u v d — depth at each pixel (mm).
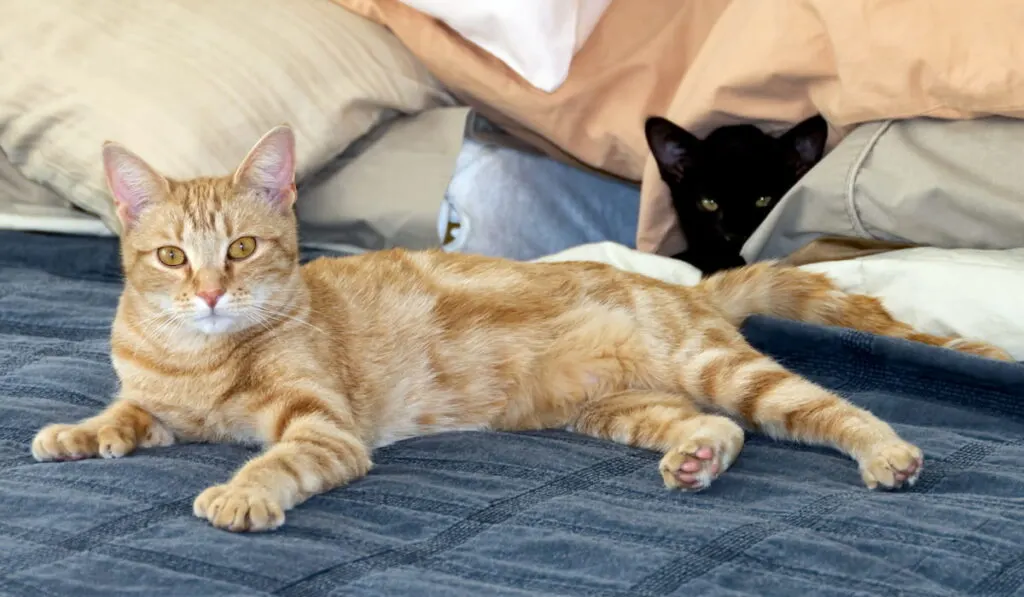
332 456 1147
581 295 1304
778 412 1220
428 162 1582
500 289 1304
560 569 1034
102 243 1540
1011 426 1223
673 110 1588
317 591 1019
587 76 1614
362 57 1605
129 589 1013
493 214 1610
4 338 1350
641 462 1185
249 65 1547
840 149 1445
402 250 1350
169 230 1220
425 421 1278
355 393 1247
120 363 1235
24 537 1064
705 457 1133
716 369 1257
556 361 1285
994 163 1370
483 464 1174
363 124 1599
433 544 1065
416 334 1279
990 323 1302
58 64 1530
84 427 1185
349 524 1091
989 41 1365
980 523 1071
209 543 1054
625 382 1286
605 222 1700
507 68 1621
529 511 1090
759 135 1594
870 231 1432
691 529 1061
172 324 1223
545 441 1222
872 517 1078
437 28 1626
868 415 1199
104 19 1562
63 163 1515
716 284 1348
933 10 1394
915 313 1332
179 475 1138
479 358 1285
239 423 1229
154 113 1499
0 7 1568
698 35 1632
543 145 1674
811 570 1030
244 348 1222
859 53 1420
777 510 1097
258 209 1243
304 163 1547
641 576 1021
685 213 1620
